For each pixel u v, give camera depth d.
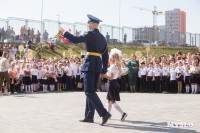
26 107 8.27
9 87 13.10
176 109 7.88
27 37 27.61
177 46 41.47
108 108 6.63
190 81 15.61
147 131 4.88
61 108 8.08
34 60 18.08
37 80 16.19
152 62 16.92
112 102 6.24
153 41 38.69
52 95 13.09
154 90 16.44
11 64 14.60
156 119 6.16
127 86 16.92
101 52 5.98
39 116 6.58
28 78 15.52
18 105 8.78
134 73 16.44
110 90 6.31
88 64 5.74
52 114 6.90
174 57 18.56
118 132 4.80
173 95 13.70
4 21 26.19
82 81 17.44
